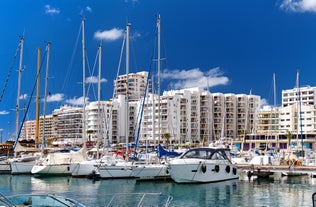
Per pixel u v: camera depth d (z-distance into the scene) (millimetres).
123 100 187125
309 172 49375
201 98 193250
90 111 178125
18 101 63219
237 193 37125
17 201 15273
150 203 28859
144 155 55531
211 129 192375
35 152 63219
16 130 62906
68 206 15500
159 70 53156
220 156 46094
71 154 53312
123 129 184500
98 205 26844
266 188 40594
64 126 188750
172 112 170000
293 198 34250
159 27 54562
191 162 42625
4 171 55188
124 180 45906
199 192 37469
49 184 43438
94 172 47875
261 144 159125
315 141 158250
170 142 142375
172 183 43312
